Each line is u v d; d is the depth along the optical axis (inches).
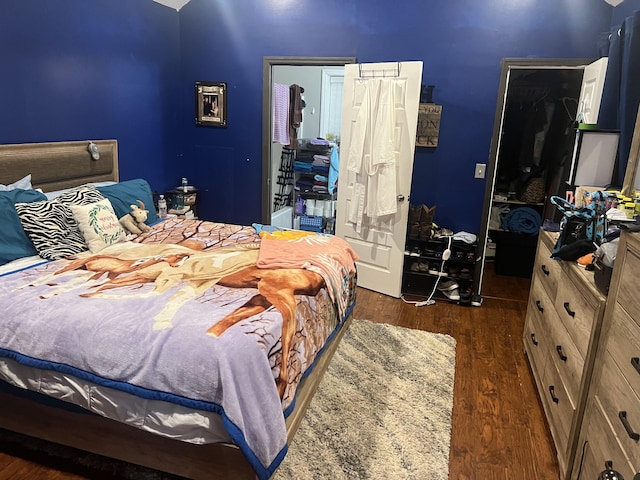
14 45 113.0
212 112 180.4
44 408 74.4
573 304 79.9
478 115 150.5
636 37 106.1
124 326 67.4
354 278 126.0
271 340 68.1
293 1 161.3
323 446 82.2
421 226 153.3
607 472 52.2
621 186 108.1
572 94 179.8
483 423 91.4
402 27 151.9
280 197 227.0
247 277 87.4
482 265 154.8
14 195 101.2
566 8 136.6
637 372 52.9
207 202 191.2
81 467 75.4
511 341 128.2
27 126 118.8
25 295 76.2
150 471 74.5
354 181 158.1
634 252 56.7
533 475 78.2
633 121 106.7
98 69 140.3
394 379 105.0
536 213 182.5
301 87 214.8
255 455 62.4
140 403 65.5
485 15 143.3
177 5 171.9
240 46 171.5
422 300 156.5
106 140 144.5
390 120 141.5
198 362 62.2
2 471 74.2
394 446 83.1
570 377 77.7
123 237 114.6
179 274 87.3
